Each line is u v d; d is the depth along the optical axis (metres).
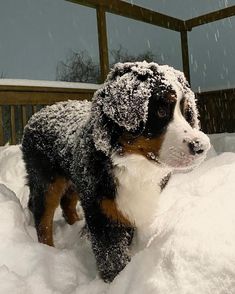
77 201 1.19
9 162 1.45
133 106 0.72
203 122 2.58
